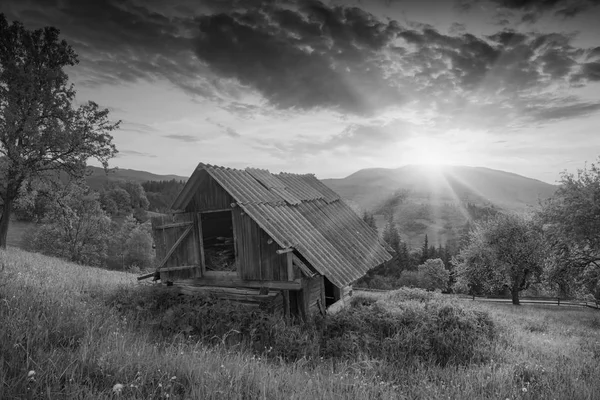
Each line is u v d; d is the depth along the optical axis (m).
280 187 14.54
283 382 5.38
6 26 25.22
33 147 25.28
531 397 6.04
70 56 27.28
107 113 27.94
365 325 9.63
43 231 47.22
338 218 15.81
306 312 10.83
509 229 35.34
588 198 26.34
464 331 9.95
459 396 5.76
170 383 4.31
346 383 5.71
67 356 4.61
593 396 6.09
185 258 12.38
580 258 28.50
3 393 3.44
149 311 10.05
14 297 6.21
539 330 16.70
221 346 7.84
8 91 24.52
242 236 11.37
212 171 11.72
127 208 101.56
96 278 14.22
